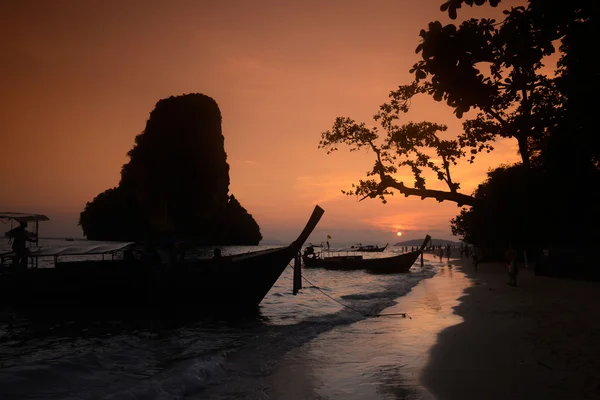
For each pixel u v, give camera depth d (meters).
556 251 22.08
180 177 129.00
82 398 5.11
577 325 8.87
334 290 21.00
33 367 6.27
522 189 10.88
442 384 5.41
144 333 10.70
